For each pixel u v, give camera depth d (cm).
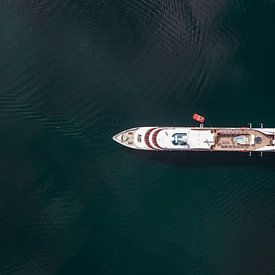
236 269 17050
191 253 17075
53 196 17225
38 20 17525
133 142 17225
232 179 17188
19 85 17425
